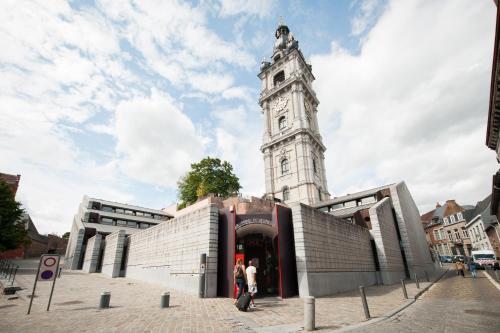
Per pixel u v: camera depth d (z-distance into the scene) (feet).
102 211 139.95
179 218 54.19
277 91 163.02
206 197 78.74
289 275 41.86
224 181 129.59
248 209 64.44
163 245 59.06
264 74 183.42
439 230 199.93
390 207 93.25
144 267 67.36
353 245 61.82
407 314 28.89
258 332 20.99
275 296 41.45
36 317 25.14
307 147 137.39
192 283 44.19
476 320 24.77
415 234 106.52
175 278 50.29
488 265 103.96
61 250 219.20
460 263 80.59
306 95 165.27
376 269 71.00
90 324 22.79
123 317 25.59
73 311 28.17
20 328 21.26
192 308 30.78
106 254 94.84
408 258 87.35
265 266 46.26
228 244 42.68
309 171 132.16
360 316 27.50
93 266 99.35
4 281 47.50
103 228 128.36
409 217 105.50
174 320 24.73
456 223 180.55
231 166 135.95
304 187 128.26
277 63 175.32
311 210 48.32
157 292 44.83
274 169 149.18
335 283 48.34
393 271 74.02
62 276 75.87
